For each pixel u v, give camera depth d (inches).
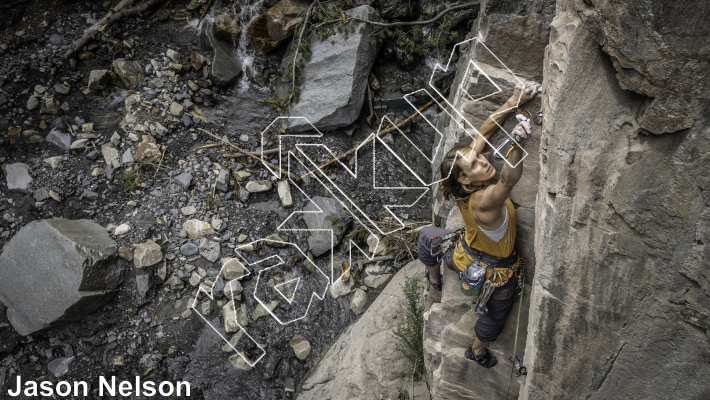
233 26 259.4
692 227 86.0
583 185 98.3
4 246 216.8
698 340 89.6
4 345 203.9
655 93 85.7
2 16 256.1
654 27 81.4
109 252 206.8
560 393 111.6
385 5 248.7
